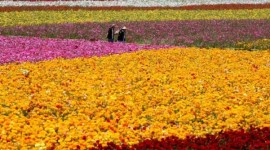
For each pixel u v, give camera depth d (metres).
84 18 59.78
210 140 15.28
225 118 18.62
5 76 25.88
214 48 40.94
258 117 18.56
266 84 24.97
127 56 33.50
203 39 44.97
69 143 15.22
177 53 35.31
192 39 45.06
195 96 22.11
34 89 22.89
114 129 16.70
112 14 63.00
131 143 15.31
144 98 21.42
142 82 24.84
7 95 21.64
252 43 43.00
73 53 35.09
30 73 26.95
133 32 48.84
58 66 29.25
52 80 25.33
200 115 18.77
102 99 21.02
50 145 15.07
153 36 47.50
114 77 25.89
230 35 47.25
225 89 23.67
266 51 37.75
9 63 31.06
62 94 22.14
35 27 50.56
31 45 38.03
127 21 56.81
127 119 17.84
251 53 36.38
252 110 19.88
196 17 62.78
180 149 14.37
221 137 15.68
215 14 65.12
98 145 14.95
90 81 24.91
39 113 19.25
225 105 20.27
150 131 16.42
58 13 62.22
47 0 70.50
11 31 48.66
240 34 48.31
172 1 74.81
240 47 42.84
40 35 47.75
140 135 16.25
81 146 15.09
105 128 17.14
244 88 23.91
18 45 37.91
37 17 58.97
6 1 68.56
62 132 16.33
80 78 25.72
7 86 23.38
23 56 32.97
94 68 28.80
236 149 14.74
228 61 32.56
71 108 19.89
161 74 27.09
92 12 63.88
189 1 75.06
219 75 27.11
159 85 24.39
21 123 17.33
